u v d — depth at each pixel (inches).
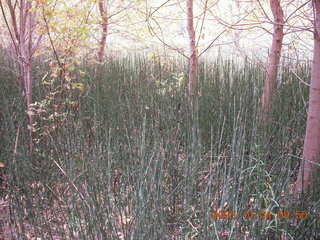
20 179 91.6
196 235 77.0
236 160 77.3
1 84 158.9
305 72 148.2
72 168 85.2
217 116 130.0
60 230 81.0
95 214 74.8
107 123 123.4
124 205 81.4
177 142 107.3
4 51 228.5
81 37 147.0
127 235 74.1
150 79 161.9
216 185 81.5
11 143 105.9
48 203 93.5
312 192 81.4
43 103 126.0
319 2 84.4
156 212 72.2
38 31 134.0
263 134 101.4
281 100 134.0
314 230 77.9
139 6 218.4
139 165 78.2
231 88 143.8
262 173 77.6
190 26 154.7
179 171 92.4
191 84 151.3
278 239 74.9
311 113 87.4
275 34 125.0
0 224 87.0
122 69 190.1
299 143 119.6
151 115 112.3
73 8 142.4
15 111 126.0
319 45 85.6
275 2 123.0
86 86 157.6
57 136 113.6
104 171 82.5
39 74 169.8
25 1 129.0
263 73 149.4
